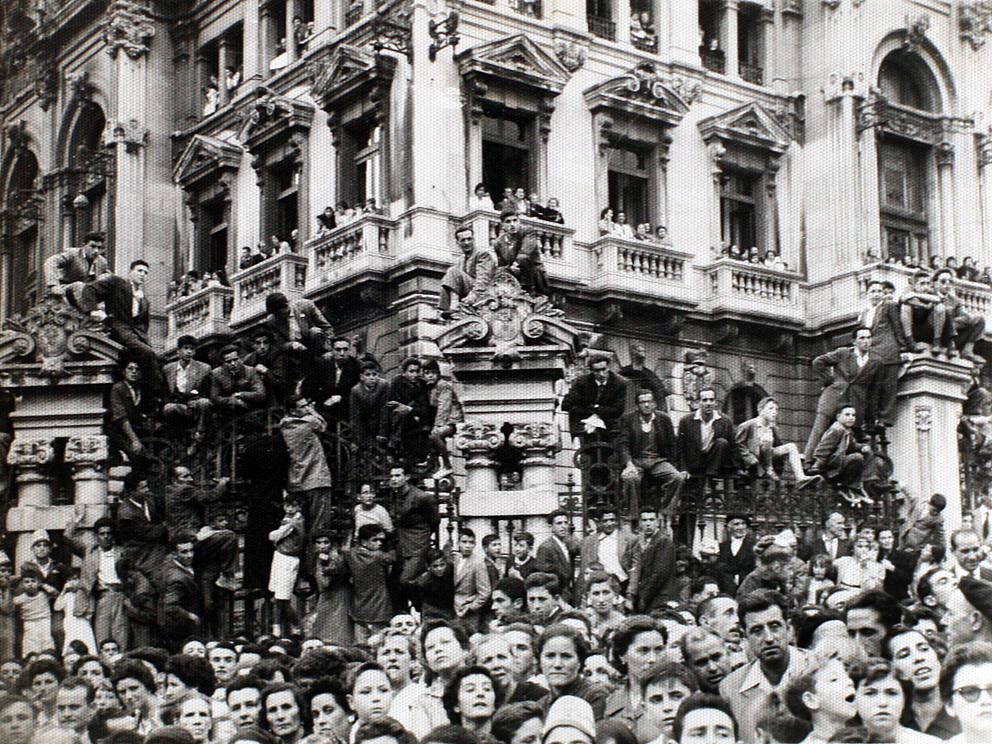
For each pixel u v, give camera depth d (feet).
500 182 96.94
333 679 29.68
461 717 29.48
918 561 56.44
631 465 56.90
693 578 54.24
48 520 54.19
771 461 74.13
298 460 52.24
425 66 92.94
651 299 98.48
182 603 48.91
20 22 123.24
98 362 54.85
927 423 75.36
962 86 114.01
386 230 92.94
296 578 51.34
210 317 102.47
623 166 102.78
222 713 33.94
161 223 113.19
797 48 111.65
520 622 34.60
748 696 29.66
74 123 116.98
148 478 53.62
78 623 48.96
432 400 61.16
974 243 112.98
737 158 107.65
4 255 120.78
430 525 50.93
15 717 30.22
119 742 27.04
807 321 107.86
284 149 104.37
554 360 55.98
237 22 110.52
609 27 104.01
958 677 24.88
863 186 107.24
